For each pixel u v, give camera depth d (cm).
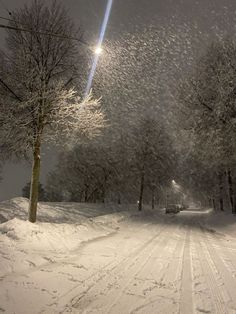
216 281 714
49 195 6025
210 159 2408
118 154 4459
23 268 717
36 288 582
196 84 2242
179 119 2347
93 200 4847
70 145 1389
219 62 2186
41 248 947
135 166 4203
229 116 2061
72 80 1346
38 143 1275
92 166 4491
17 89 1252
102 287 622
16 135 1212
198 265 877
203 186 5650
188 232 1902
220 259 991
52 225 1284
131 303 541
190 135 2288
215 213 4416
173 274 757
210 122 2170
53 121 1249
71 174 4616
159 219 3136
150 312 504
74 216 2291
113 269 773
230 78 2041
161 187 4934
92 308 510
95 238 1337
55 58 1280
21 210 2020
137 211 3772
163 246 1215
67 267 761
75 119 1316
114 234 1548
